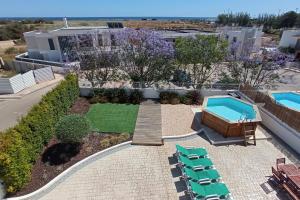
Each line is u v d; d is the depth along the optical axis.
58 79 28.06
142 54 20.27
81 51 23.05
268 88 21.52
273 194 9.45
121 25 40.22
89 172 10.76
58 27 38.66
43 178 10.36
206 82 21.98
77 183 10.11
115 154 12.07
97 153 12.04
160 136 13.73
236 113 15.65
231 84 19.61
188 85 21.44
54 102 13.88
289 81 26.50
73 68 22.14
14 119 17.36
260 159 11.70
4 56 40.91
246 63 21.45
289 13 79.44
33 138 10.95
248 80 21.47
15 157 9.09
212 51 20.98
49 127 12.70
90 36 28.27
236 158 11.78
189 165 10.54
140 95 19.22
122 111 17.11
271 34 74.00
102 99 18.73
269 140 13.44
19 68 31.97
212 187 9.35
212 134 13.91
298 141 12.20
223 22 102.31
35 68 29.89
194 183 9.50
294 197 8.81
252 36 40.00
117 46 21.36
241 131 13.45
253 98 17.03
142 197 9.37
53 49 34.75
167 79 21.59
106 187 9.88
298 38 37.66
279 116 13.71
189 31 43.16
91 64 21.16
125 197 9.38
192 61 20.98
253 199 9.23
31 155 10.66
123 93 19.25
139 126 14.88
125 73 21.84
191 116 16.38
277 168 10.02
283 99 17.67
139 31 21.27
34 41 35.91
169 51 20.06
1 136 9.27
